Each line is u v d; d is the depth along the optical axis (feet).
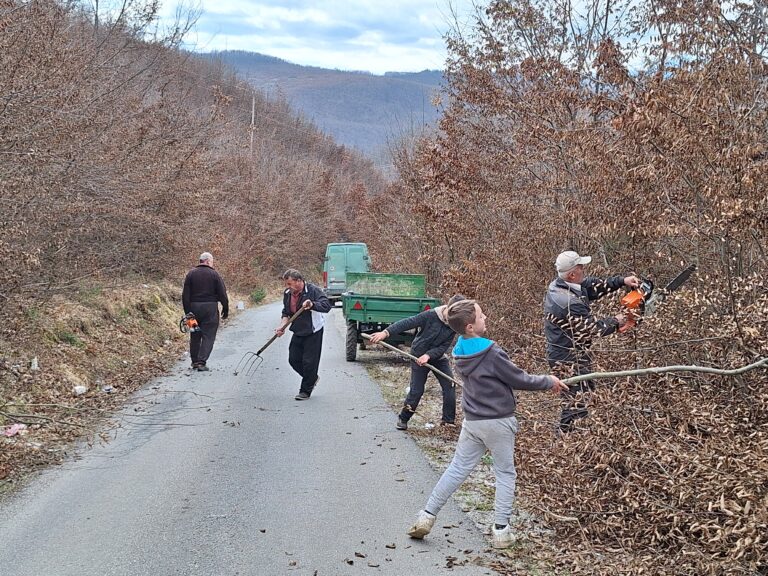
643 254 23.99
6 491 19.99
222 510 18.35
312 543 16.29
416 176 54.44
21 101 32.83
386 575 14.69
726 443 14.53
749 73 20.97
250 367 38.86
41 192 32.91
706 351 17.49
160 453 23.50
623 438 15.81
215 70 198.39
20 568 15.10
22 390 29.48
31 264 30.42
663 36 27.89
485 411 15.88
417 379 26.23
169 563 15.30
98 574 14.80
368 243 116.06
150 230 58.23
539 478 17.83
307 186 181.98
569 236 29.94
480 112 40.63
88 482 20.65
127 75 60.85
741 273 18.57
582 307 19.22
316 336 32.01
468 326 16.14
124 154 51.57
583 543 15.71
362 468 21.88
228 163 96.73
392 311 43.11
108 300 48.24
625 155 23.39
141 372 38.45
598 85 31.53
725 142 18.98
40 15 37.78
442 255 48.70
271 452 23.59
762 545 12.61
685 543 13.91
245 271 111.75
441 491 16.21
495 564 15.12
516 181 37.35
